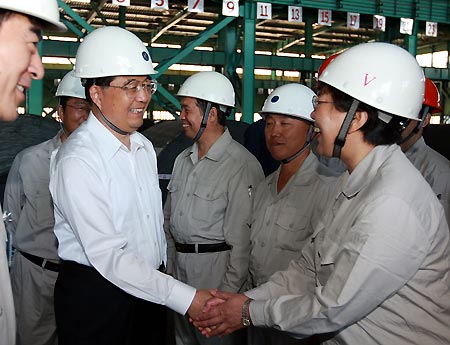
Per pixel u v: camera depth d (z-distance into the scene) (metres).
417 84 1.36
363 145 1.38
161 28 7.91
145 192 1.84
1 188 3.43
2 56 0.95
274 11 6.71
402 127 1.36
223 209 2.40
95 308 1.69
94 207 1.62
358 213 1.31
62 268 1.77
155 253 1.85
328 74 1.38
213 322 1.69
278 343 2.12
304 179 2.11
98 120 1.75
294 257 2.07
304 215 2.06
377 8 6.46
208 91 2.46
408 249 1.23
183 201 2.47
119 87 1.70
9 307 1.08
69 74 2.54
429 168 2.73
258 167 2.48
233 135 3.91
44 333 2.59
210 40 8.80
